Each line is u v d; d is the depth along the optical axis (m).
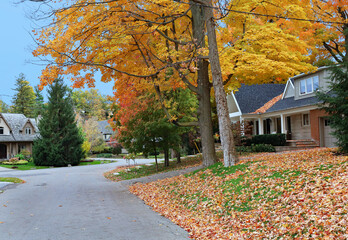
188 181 12.39
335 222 5.26
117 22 11.39
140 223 7.79
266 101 32.19
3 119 47.50
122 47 12.80
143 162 37.41
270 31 14.08
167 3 11.90
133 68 13.79
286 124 27.92
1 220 8.34
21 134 49.31
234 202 8.21
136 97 17.73
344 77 10.88
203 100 14.20
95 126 55.97
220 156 23.61
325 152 13.25
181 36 13.86
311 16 19.69
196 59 11.89
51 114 39.41
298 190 7.18
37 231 7.04
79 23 11.58
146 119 20.19
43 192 14.38
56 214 9.02
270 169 9.73
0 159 46.81
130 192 13.91
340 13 21.19
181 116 20.27
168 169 21.66
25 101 77.56
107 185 17.11
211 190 10.01
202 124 14.30
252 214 7.08
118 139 22.95
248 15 14.61
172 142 21.55
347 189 6.23
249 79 16.66
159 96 14.16
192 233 6.66
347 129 10.81
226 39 15.27
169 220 8.15
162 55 12.69
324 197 6.30
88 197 12.46
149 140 21.41
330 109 11.32
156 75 13.00
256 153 22.81
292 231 5.55
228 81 16.06
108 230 7.05
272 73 14.64
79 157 40.78
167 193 11.77
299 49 15.41
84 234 6.70
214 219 7.58
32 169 35.38
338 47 28.67
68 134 39.44
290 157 12.98
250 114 28.88
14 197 12.90
